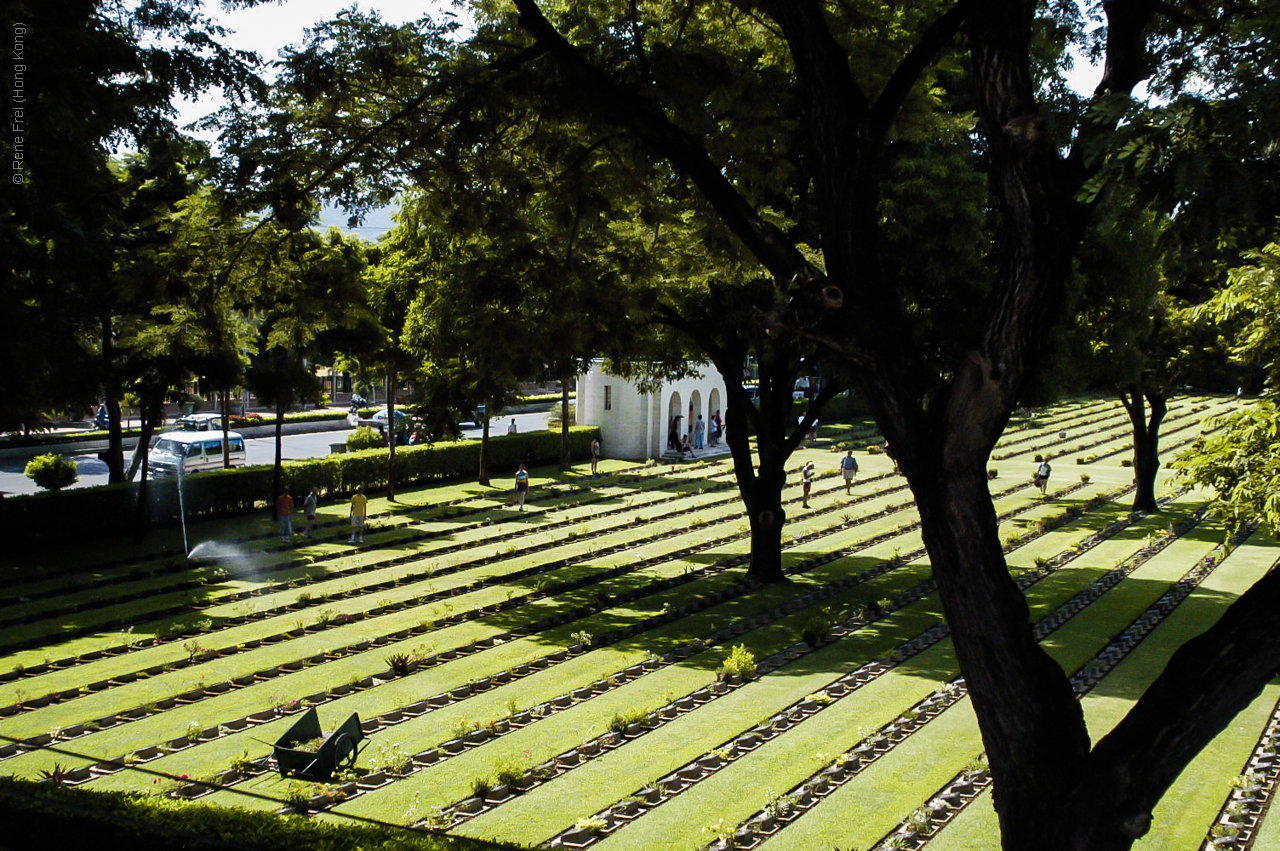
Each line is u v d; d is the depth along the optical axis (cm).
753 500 2953
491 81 1202
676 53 1222
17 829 963
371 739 1662
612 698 1881
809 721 1755
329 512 3969
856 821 1368
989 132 777
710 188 892
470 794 1442
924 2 1518
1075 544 3359
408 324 3444
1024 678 748
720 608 2627
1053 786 728
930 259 2545
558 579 2925
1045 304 755
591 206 1330
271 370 3562
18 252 1480
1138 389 3919
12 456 5053
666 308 2684
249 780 1494
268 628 2361
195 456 4641
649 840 1312
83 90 1177
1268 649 652
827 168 817
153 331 1526
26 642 2183
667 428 5881
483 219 1410
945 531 775
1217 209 652
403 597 2684
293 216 1352
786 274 850
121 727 1714
